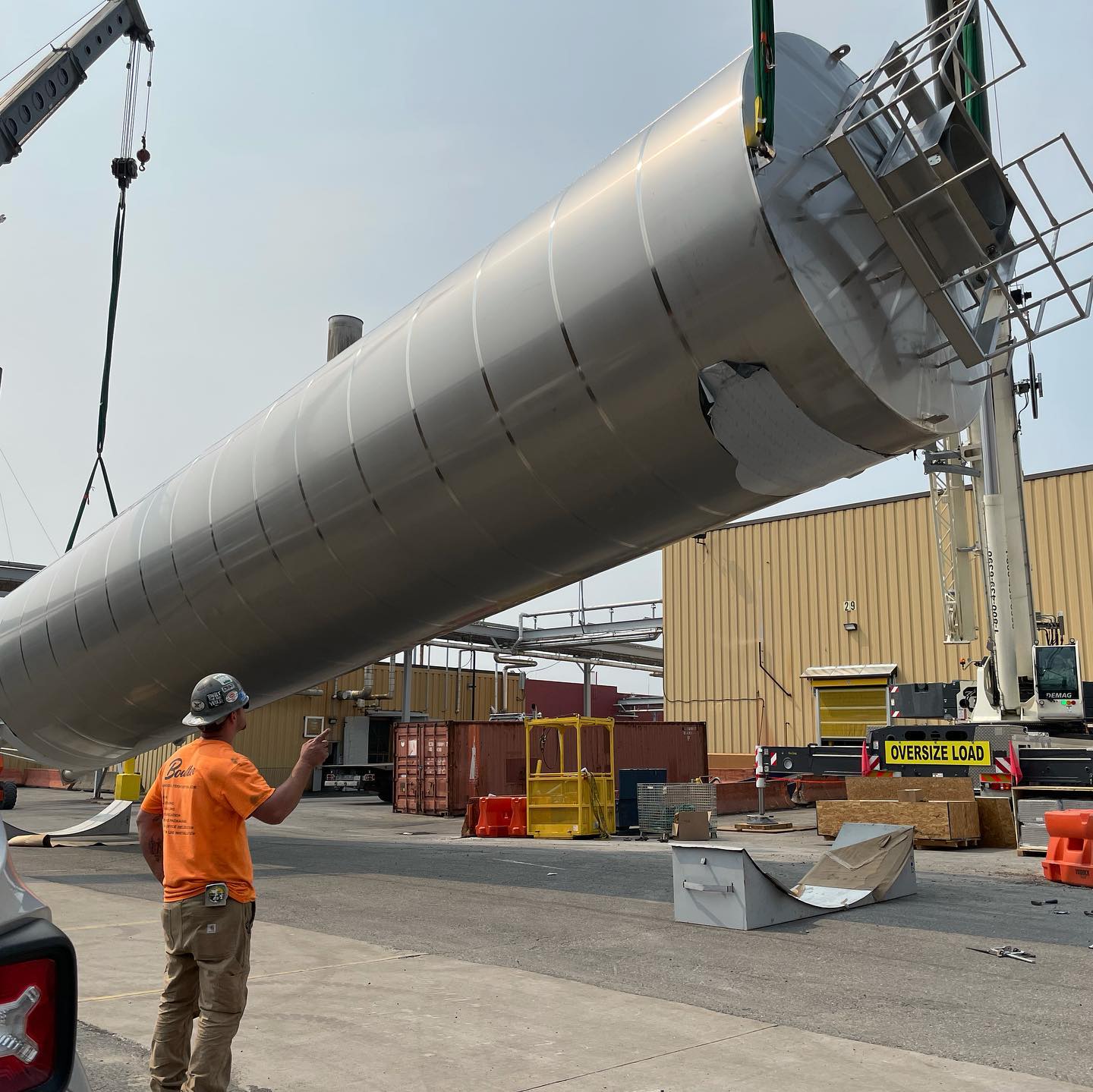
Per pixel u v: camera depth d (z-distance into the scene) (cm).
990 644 1673
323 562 876
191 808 341
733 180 584
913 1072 423
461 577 827
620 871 1145
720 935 746
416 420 757
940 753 1622
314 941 712
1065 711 1571
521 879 1075
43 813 2458
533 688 5309
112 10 1659
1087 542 2434
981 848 1441
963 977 608
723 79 621
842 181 619
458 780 2520
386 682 4256
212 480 967
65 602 1148
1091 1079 416
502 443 714
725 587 3108
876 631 2781
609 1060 437
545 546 769
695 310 607
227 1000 332
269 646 994
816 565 2927
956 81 638
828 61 658
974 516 2411
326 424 838
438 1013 515
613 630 4025
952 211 601
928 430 654
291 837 1733
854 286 611
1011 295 650
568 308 658
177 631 1035
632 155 659
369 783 3622
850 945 709
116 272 1658
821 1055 446
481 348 710
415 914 841
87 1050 451
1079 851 1033
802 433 639
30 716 1285
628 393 648
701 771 2794
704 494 692
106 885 1048
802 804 2478
